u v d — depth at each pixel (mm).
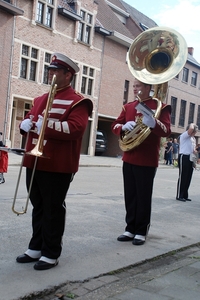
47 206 3887
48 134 3699
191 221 6969
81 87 27031
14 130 23562
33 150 3529
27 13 22453
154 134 5074
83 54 26703
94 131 28312
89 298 3463
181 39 4949
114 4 35531
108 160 25688
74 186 10516
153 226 6301
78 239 5125
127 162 5207
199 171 23766
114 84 29656
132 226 5285
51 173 3822
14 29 21828
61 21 24688
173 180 15328
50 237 3926
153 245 5156
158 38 5008
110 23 30344
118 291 3654
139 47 5070
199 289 3818
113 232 5660
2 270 3812
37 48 23328
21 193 8586
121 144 5172
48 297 3416
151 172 5129
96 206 7543
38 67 23469
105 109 29094
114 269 4117
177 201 9234
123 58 30250
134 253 4719
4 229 5270
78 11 25750
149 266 4426
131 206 5258
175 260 4727
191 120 41781
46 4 23422
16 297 3232
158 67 5055
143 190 5102
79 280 3758
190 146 9297
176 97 38656
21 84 22594
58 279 3703
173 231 6074
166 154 28422
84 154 28297
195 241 5559
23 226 5492
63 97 3859
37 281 3607
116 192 9945
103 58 28438
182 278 4098
